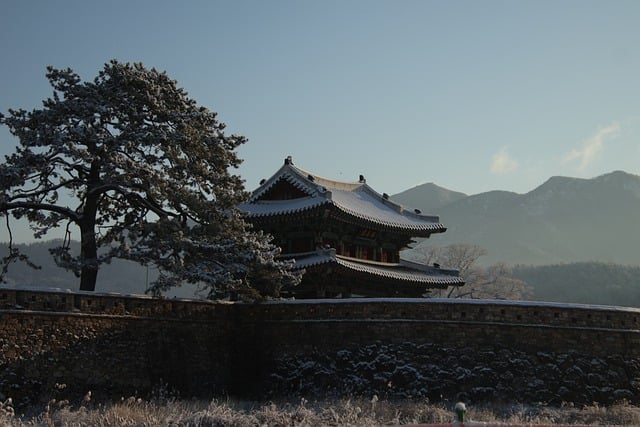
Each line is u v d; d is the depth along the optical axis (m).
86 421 32.00
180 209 47.31
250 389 48.00
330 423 32.22
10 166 42.75
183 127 47.28
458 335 44.69
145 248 46.25
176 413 33.25
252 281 53.19
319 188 56.84
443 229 65.62
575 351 44.50
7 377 37.50
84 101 45.53
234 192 48.44
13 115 44.50
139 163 45.00
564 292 171.12
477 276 120.81
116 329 42.78
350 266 54.88
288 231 58.84
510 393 43.16
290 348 47.50
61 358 39.94
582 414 39.62
